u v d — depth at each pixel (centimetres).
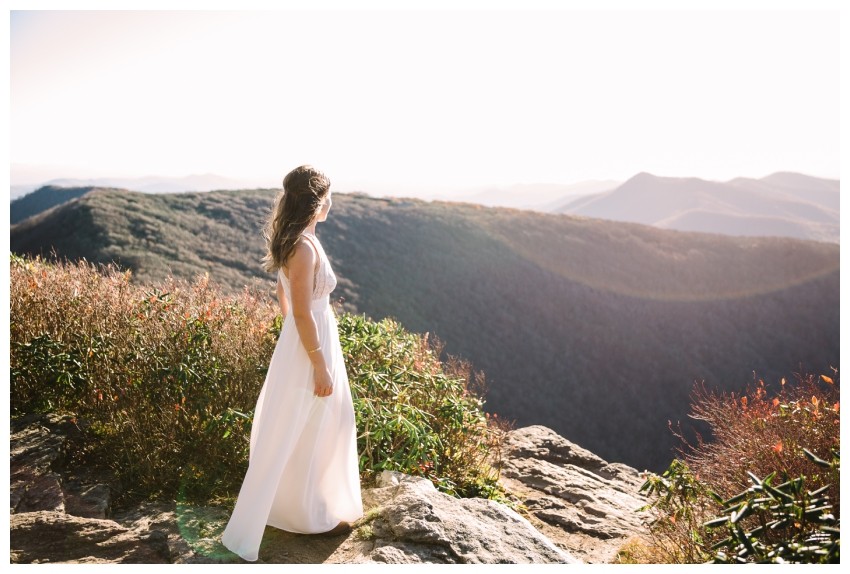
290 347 246
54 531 231
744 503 233
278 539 250
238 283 2800
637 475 566
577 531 399
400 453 338
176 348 335
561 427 2959
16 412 346
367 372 354
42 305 381
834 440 280
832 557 209
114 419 319
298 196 233
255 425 257
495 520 275
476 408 415
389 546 237
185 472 303
